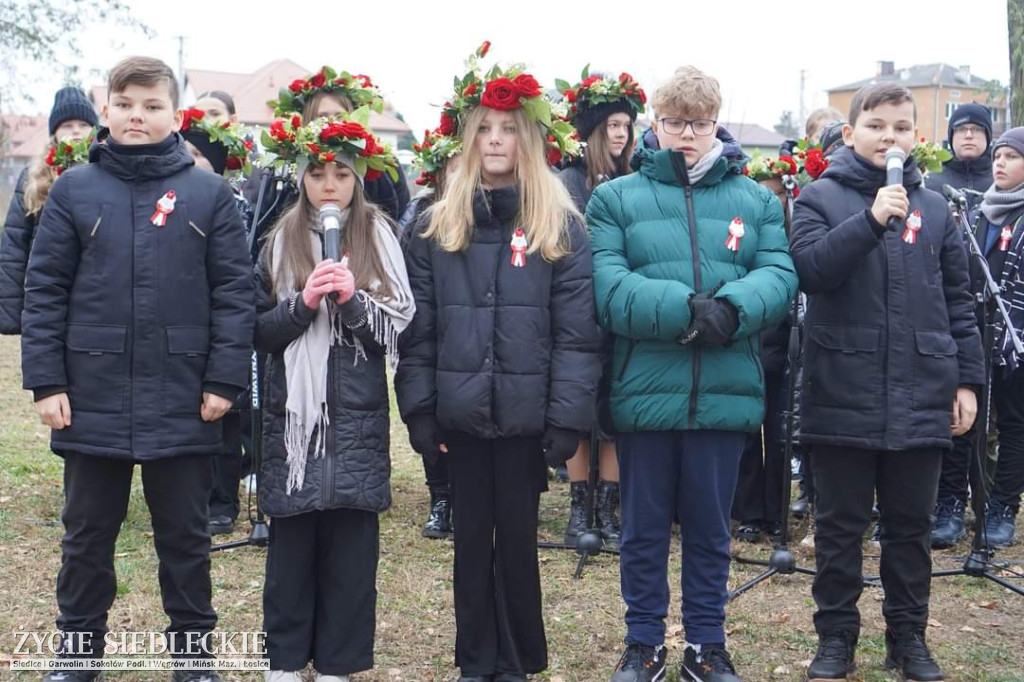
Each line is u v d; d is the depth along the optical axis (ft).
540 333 11.07
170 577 11.02
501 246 11.16
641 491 11.62
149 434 10.50
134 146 10.66
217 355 10.71
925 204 12.25
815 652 12.96
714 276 11.40
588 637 13.29
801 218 12.16
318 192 11.21
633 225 11.67
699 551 11.66
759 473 17.61
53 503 18.67
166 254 10.62
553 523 18.60
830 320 11.96
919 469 11.87
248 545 16.49
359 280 10.99
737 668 12.45
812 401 12.08
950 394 11.87
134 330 10.51
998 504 17.87
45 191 15.29
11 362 37.32
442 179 13.04
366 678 12.04
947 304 12.25
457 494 11.37
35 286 10.48
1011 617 14.32
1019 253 17.19
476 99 11.32
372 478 10.93
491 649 11.44
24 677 11.68
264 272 11.31
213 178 11.00
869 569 16.28
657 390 11.35
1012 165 17.39
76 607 10.94
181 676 11.04
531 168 11.18
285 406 10.83
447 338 11.10
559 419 10.93
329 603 11.05
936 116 175.22
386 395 11.28
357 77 15.29
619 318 11.23
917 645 12.10
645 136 12.36
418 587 14.92
